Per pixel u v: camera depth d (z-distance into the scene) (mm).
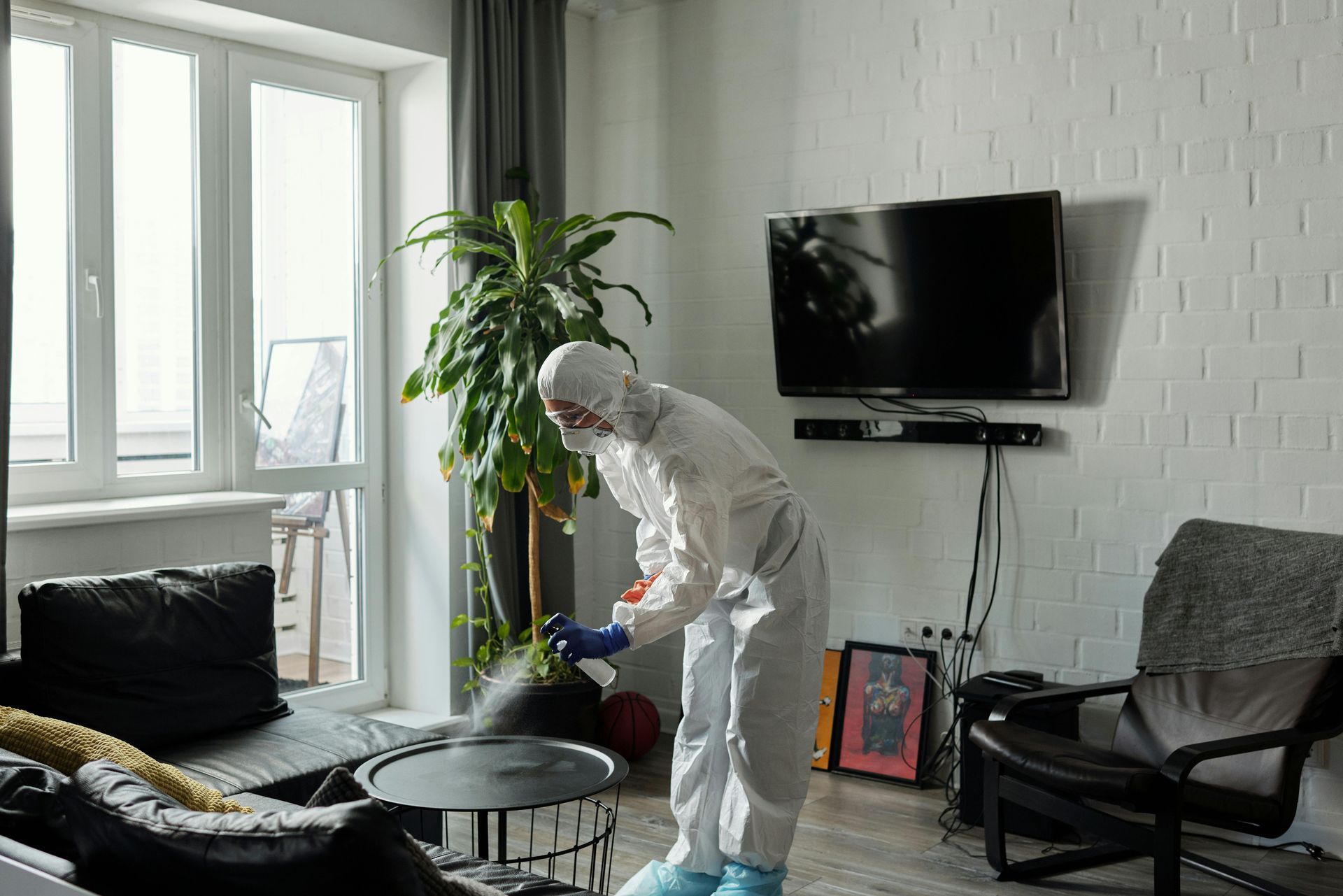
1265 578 3178
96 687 2744
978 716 3521
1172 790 2688
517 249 3836
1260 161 3379
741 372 4367
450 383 3645
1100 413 3666
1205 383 3488
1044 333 3658
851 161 4086
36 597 2717
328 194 4094
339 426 4168
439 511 4160
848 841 3430
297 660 4062
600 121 4660
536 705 3812
